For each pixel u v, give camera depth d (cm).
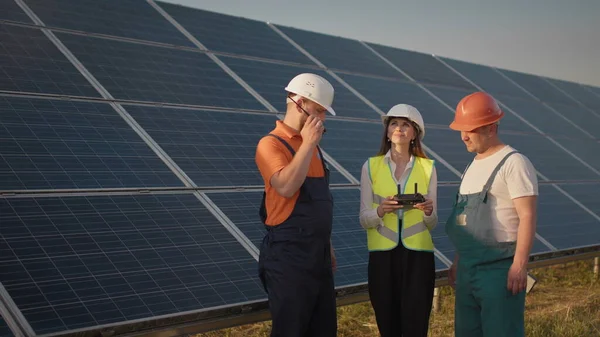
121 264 494
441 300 950
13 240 475
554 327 791
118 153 618
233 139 734
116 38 838
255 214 620
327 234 466
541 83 1648
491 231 487
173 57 857
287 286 450
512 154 484
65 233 501
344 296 586
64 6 858
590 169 1177
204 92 808
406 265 540
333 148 821
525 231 470
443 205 802
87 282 466
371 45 1288
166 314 464
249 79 895
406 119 548
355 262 618
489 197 490
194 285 503
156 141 664
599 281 1085
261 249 469
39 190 532
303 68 1012
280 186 439
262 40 1050
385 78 1143
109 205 549
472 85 1348
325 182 478
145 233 535
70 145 601
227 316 500
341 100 964
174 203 586
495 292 483
